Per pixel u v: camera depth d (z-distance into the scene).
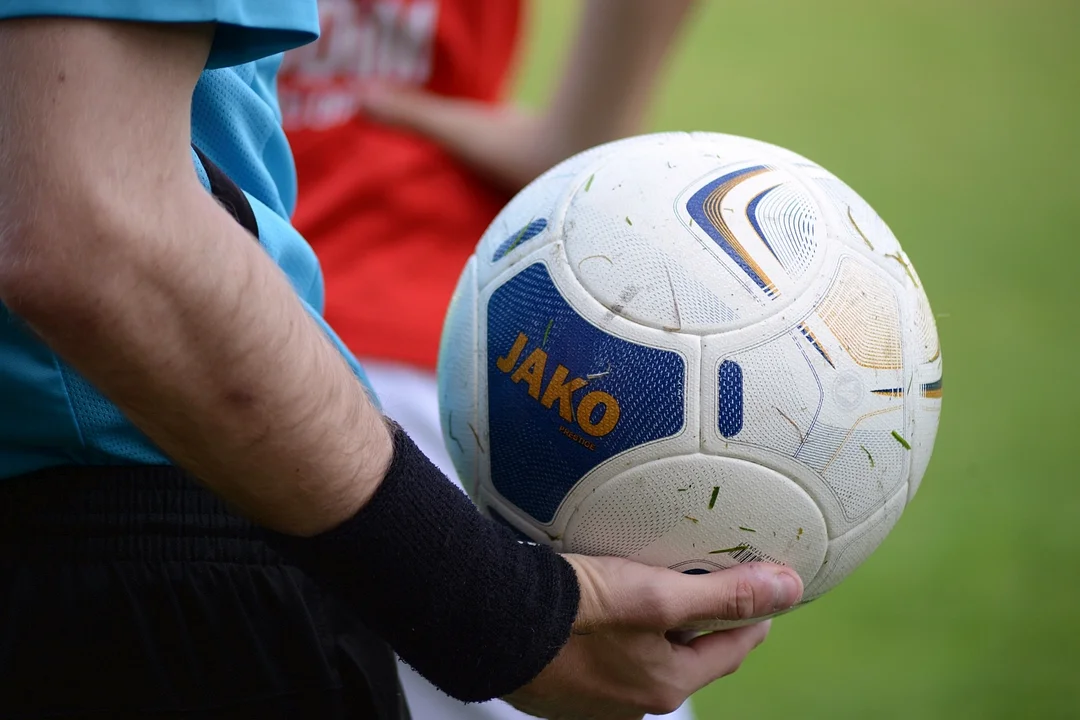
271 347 2.27
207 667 3.11
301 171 5.87
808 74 25.75
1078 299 14.61
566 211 3.36
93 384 2.29
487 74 6.52
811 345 3.10
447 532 2.65
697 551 3.17
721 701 7.84
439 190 5.97
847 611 8.88
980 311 14.24
